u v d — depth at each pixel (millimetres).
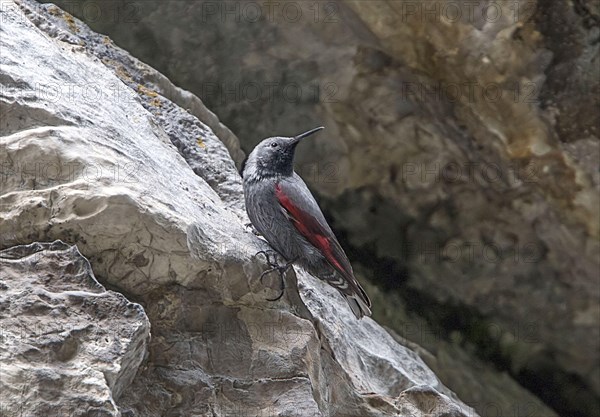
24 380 5738
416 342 13922
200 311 7250
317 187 14141
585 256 13234
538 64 11969
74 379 5848
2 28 8359
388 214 14195
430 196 13836
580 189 12539
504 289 13961
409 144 13562
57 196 6711
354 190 14156
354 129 13695
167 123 10117
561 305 13812
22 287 6246
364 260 14328
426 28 12172
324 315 9102
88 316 6238
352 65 13258
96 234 6703
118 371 6008
